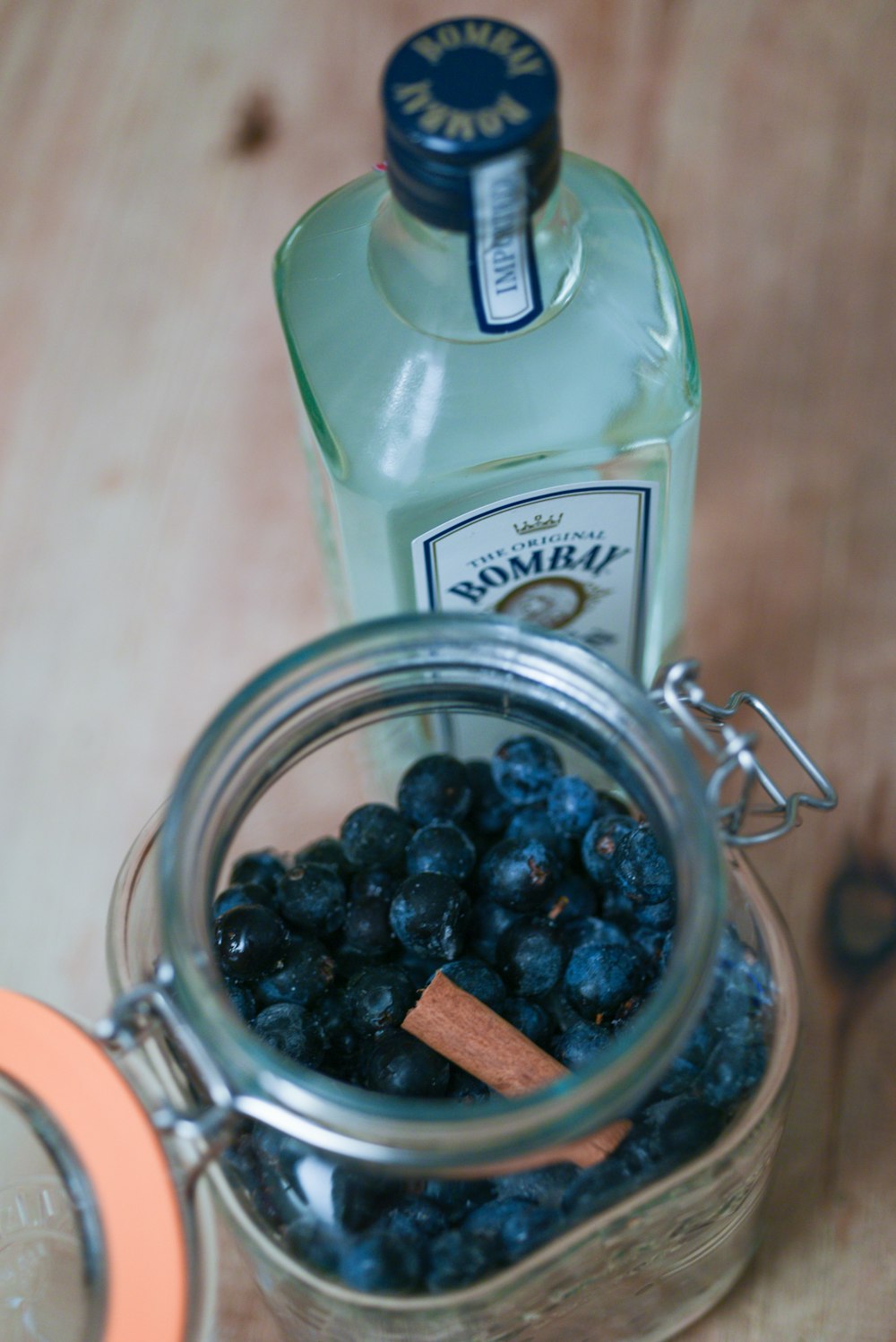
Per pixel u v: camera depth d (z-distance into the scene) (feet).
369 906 1.61
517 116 1.43
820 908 1.88
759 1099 1.51
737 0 2.19
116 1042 1.46
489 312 1.55
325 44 2.21
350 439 1.65
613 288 1.65
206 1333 1.52
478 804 1.69
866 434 2.06
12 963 1.92
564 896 1.62
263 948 1.55
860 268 2.10
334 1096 1.35
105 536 2.06
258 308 2.13
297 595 2.03
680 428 1.67
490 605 1.79
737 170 2.14
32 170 2.19
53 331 2.14
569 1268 1.49
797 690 1.97
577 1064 1.54
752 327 2.09
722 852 1.47
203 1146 1.46
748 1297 1.75
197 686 2.01
